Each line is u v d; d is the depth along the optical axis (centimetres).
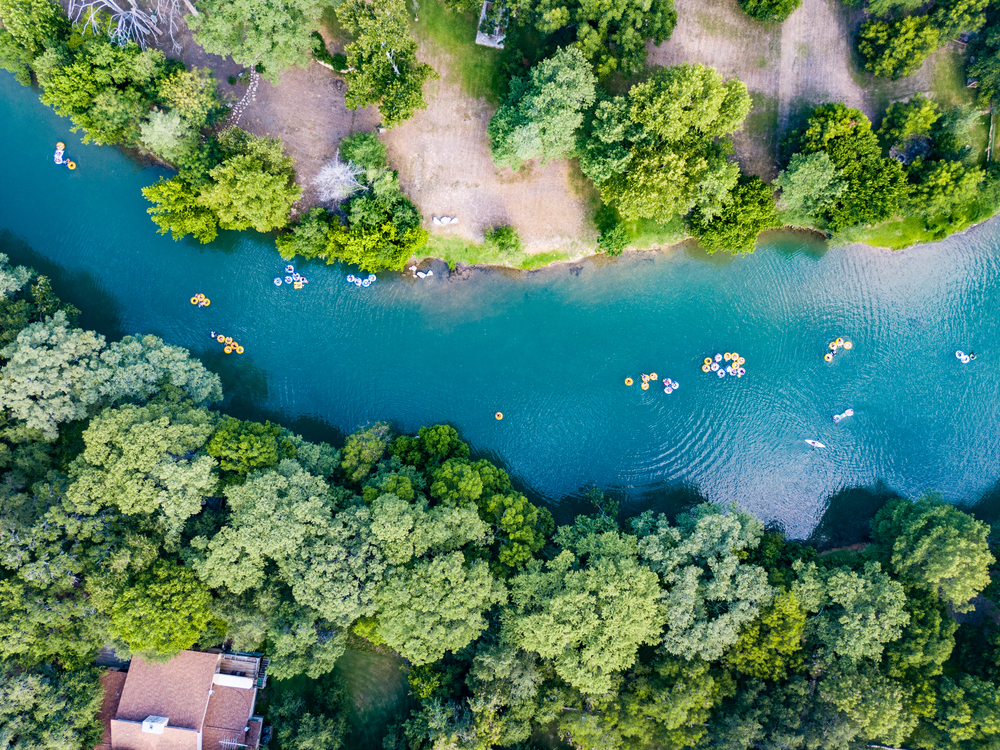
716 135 5125
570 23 5316
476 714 4744
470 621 4644
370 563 4675
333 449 5509
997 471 6056
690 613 4794
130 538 4597
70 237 5978
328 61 5634
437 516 4819
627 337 6116
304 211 5875
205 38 4984
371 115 5803
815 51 5847
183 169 5300
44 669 4691
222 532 4609
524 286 6084
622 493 6088
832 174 5350
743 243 5603
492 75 5778
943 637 5044
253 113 5772
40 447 4997
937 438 6088
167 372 5306
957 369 6097
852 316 6141
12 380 4812
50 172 5944
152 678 5019
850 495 6094
